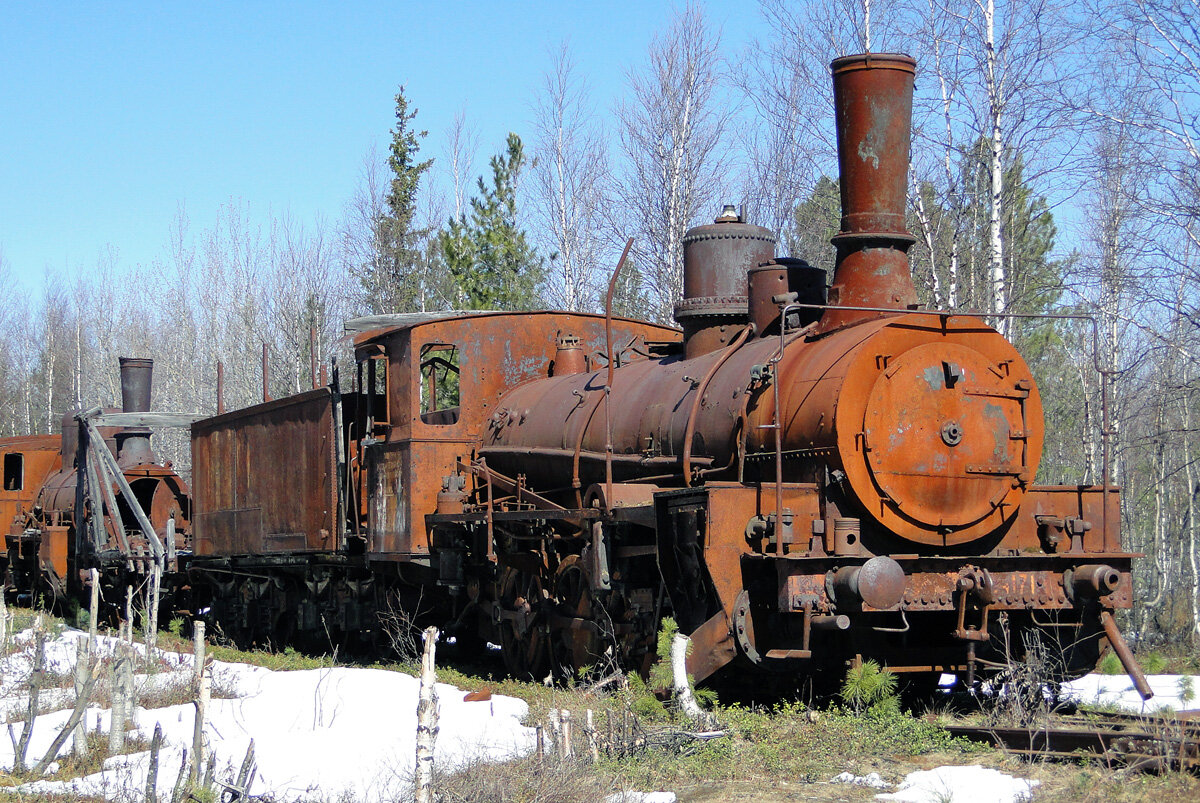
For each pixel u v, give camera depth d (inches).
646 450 447.5
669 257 1061.1
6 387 2591.0
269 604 720.3
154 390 2106.3
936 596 366.9
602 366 557.0
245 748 375.2
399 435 553.6
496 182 1266.0
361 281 1478.8
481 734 379.6
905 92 409.1
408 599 594.6
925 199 899.4
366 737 387.5
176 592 858.8
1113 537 408.5
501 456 531.8
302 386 1566.2
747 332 442.9
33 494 1047.0
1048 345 1068.5
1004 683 378.0
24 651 612.1
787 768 315.9
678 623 402.6
